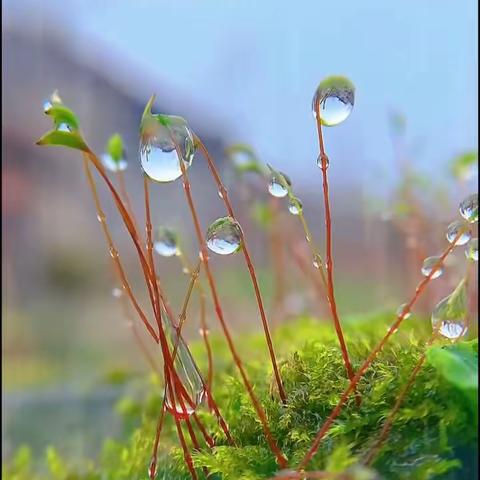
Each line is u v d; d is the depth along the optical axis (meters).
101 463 0.15
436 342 0.11
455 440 0.10
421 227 0.18
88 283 0.35
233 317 0.23
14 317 0.33
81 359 0.29
